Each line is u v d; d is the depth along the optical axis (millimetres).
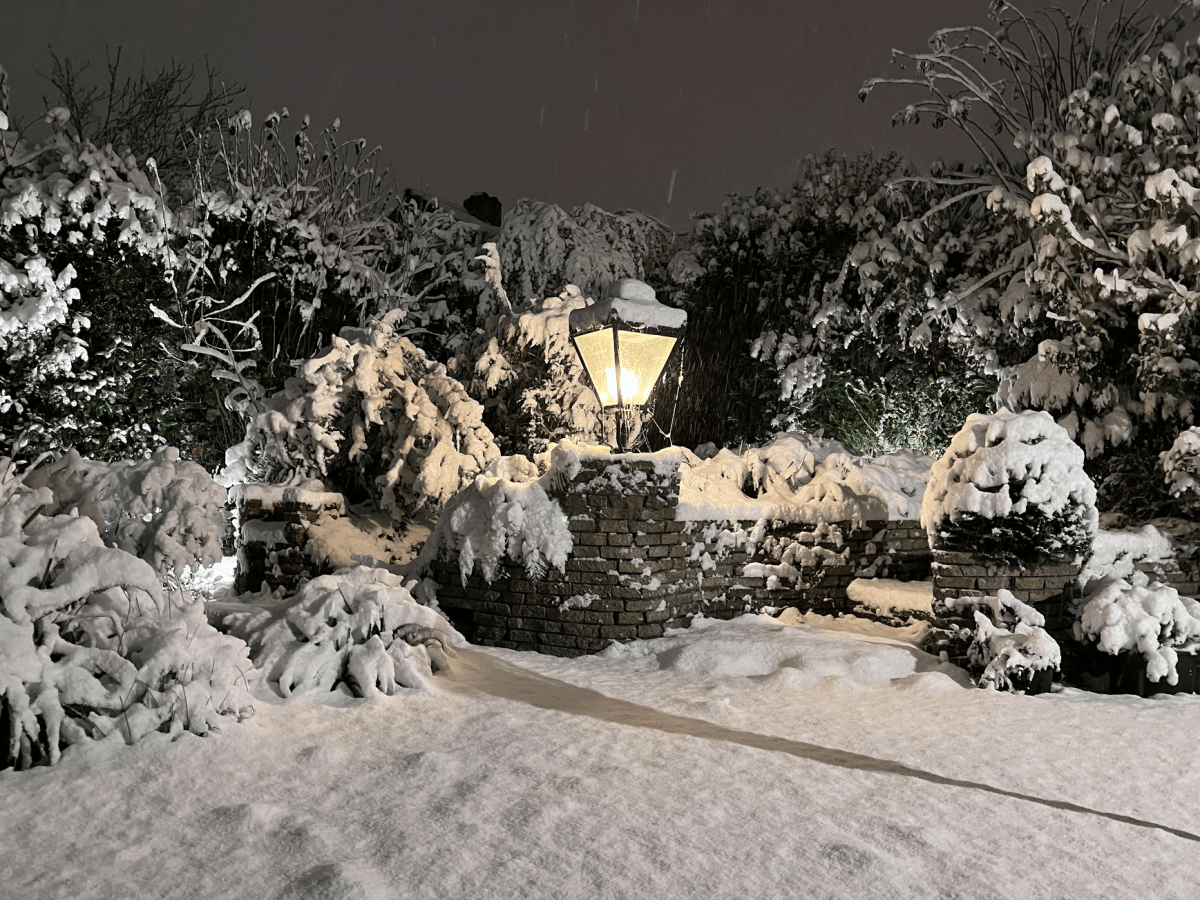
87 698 5586
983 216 18031
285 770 5473
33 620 5664
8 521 5957
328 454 11398
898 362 17297
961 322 15086
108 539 8359
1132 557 9281
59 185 13352
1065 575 8898
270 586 10727
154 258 14281
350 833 4660
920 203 18797
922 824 5055
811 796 5348
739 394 19156
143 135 23500
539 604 9195
